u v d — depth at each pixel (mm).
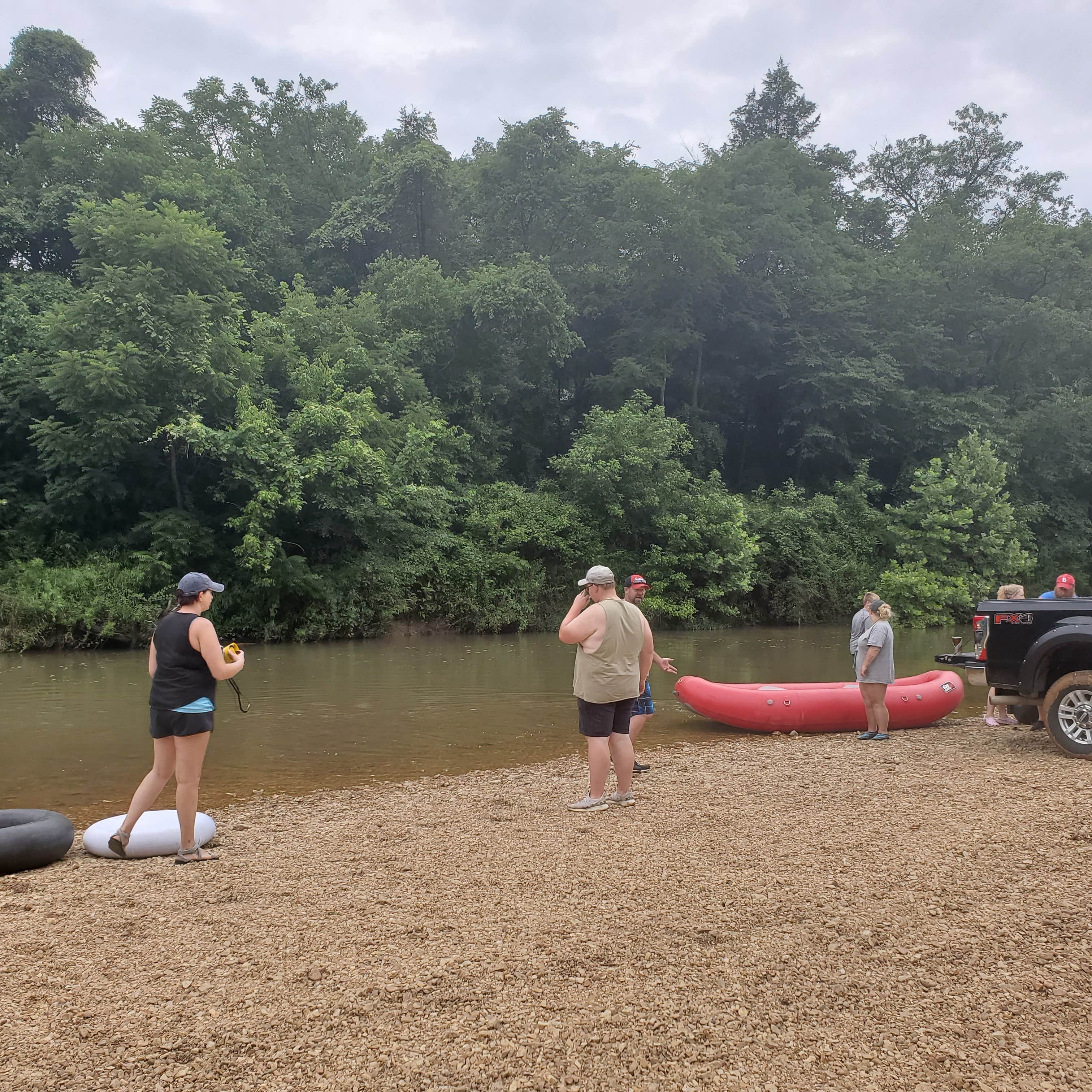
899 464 35938
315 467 20641
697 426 33219
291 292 27703
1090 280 37812
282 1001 3078
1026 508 32312
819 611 28469
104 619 19141
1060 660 7598
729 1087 2535
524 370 30766
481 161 35938
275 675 14836
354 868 4730
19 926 3914
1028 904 3771
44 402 20875
